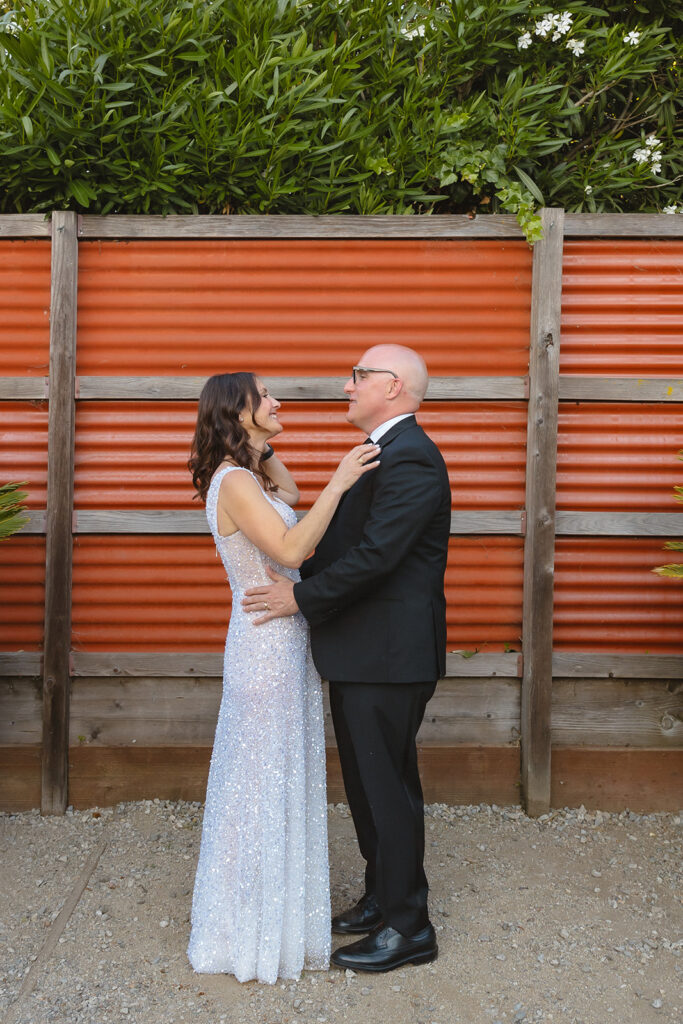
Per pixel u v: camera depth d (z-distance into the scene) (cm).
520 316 351
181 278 349
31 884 295
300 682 246
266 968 240
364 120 352
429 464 243
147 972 247
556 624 359
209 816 252
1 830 336
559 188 359
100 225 344
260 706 241
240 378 251
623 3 366
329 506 233
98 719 356
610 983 244
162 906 283
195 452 255
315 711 255
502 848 326
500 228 346
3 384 348
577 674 357
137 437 352
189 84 333
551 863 316
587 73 364
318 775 254
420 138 346
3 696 355
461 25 343
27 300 349
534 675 352
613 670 357
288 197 352
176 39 337
